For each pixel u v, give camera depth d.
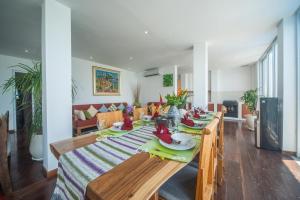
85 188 0.63
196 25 2.75
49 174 1.93
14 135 4.11
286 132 2.73
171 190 1.02
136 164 0.80
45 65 1.92
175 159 0.85
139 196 0.56
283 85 2.71
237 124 5.52
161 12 2.33
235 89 6.79
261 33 3.10
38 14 2.29
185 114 1.95
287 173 2.07
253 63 5.93
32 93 2.29
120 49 3.99
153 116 2.02
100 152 0.96
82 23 2.63
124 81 6.73
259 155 2.71
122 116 1.94
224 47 3.93
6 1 1.98
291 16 2.54
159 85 6.64
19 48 3.76
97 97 5.53
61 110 2.05
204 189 0.92
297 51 2.57
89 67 5.26
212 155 1.12
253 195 1.63
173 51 4.19
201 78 3.55
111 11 2.28
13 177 1.96
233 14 2.40
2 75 4.29
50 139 1.95
